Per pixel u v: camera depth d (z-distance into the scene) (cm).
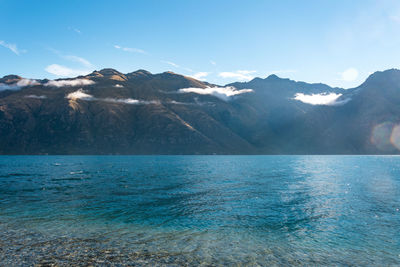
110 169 9444
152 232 2147
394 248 1844
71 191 4184
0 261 1570
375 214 2748
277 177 6638
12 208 2928
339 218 2592
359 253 1758
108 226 2298
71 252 1720
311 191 4284
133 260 1612
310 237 2050
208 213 2780
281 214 2747
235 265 1566
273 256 1702
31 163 13962
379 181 5738
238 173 7838
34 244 1852
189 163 14300
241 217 2620
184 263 1582
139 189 4450
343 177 6650
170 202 3353
